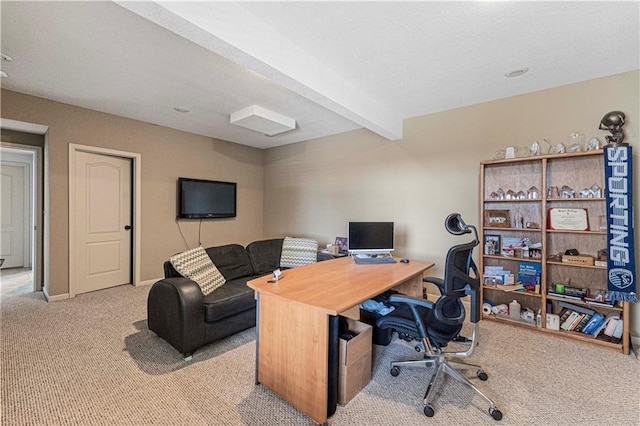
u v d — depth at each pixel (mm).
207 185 4988
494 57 2389
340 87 2750
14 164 5473
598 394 1890
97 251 3934
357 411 1723
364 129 4406
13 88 3076
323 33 2084
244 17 1861
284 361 1792
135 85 2969
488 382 2018
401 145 3986
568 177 2881
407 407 1762
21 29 2021
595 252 2768
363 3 1773
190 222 4828
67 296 3611
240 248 3488
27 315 3078
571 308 2785
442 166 3639
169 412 1690
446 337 1839
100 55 2379
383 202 4184
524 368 2195
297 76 2262
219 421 1629
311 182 5141
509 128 3189
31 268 5438
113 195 4078
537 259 2922
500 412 1662
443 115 3623
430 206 3732
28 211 5617
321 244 4988
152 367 2158
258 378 1964
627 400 1830
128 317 3061
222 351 2424
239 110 3686
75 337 2602
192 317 2273
